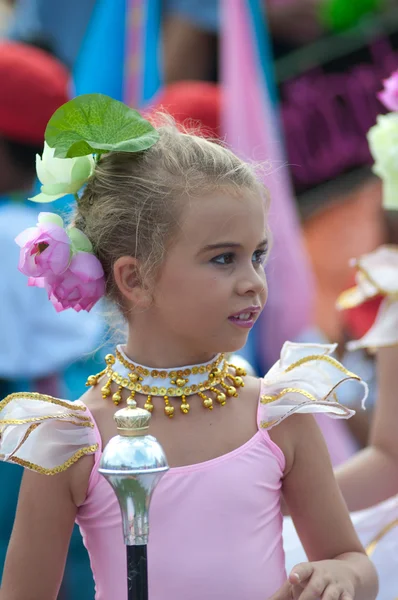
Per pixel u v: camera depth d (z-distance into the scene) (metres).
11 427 5.55
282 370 6.00
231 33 11.43
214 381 5.73
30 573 5.55
